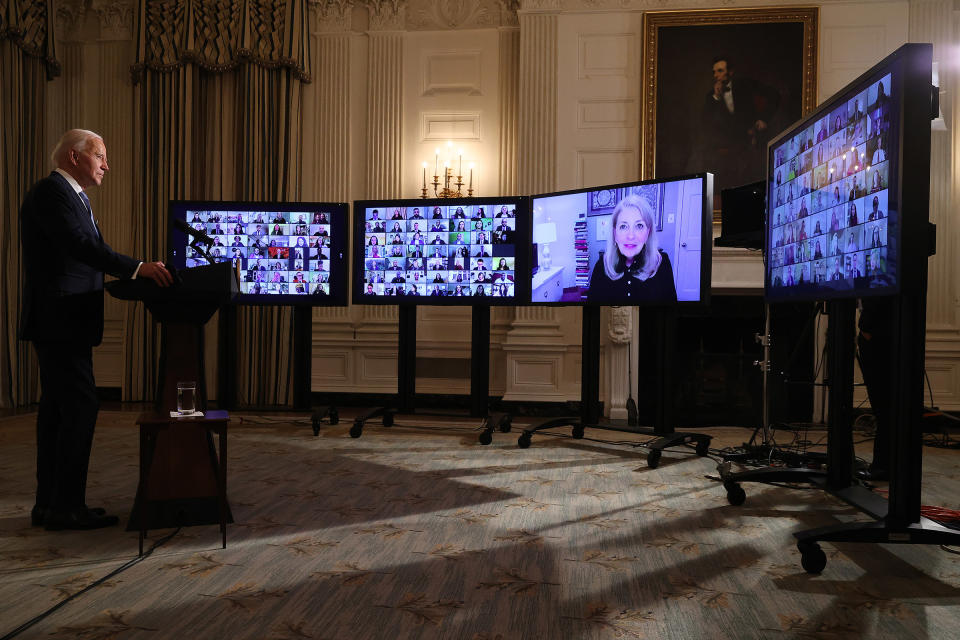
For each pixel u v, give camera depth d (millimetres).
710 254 4121
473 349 5297
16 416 5984
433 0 6871
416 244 5285
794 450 4719
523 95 6555
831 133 2807
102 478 3656
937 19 6109
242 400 6887
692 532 2818
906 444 2348
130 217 7234
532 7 6543
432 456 4395
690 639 1852
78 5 7258
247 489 3473
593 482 3709
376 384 6895
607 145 6461
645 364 6355
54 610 1978
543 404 6441
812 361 6305
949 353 6105
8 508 3072
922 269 2221
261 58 6855
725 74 6281
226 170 7039
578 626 1922
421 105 6867
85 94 7301
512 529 2834
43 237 2668
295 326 5520
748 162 6254
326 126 6961
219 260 5344
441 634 1858
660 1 6383
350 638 1829
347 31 6930
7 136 6457
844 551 2611
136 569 2322
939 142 6141
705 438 4395
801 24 6199
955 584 2273
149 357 6977
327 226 5406
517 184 6586
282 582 2217
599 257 4668
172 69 6977
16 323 6574
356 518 2969
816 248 2955
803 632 1900
